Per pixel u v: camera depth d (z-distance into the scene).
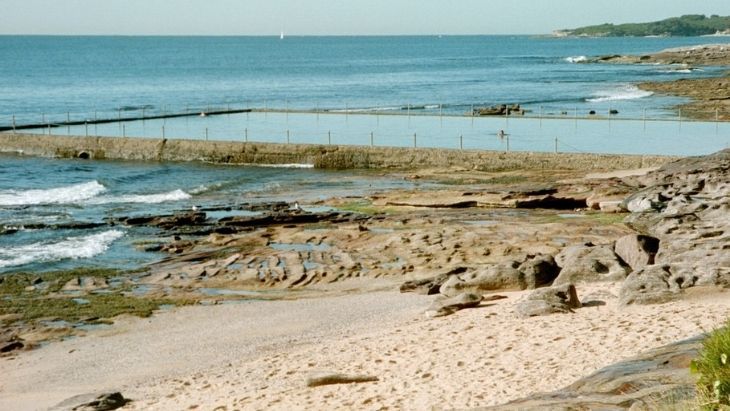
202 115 70.94
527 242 29.09
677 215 26.11
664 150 46.50
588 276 22.00
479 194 36.72
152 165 52.41
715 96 85.31
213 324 22.61
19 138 57.28
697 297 17.83
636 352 14.35
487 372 14.72
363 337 19.53
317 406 14.08
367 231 31.80
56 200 41.16
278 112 72.88
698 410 7.76
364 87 120.81
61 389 18.42
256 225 33.97
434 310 20.95
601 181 37.94
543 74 147.00
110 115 79.44
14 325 22.84
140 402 16.61
